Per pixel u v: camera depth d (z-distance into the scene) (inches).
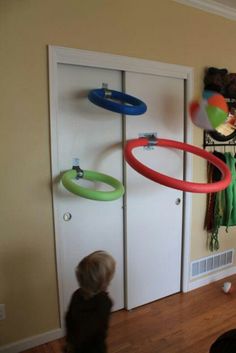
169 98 95.1
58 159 77.7
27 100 71.2
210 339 81.4
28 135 72.4
